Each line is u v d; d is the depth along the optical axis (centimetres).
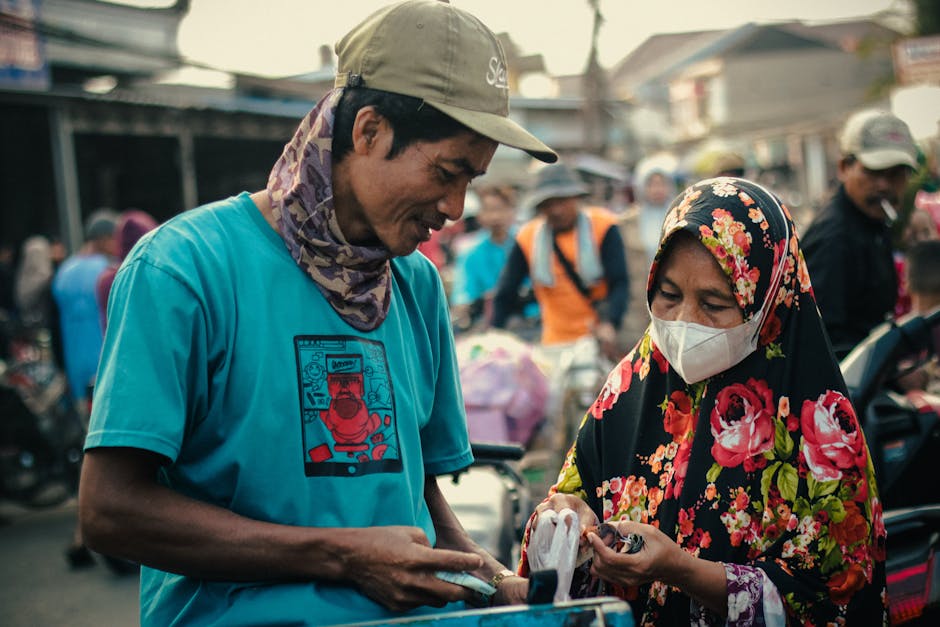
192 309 160
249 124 1313
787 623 191
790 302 206
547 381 468
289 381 165
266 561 159
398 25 163
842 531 196
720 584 187
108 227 715
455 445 203
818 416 200
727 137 3225
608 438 223
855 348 337
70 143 1171
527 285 600
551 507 207
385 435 174
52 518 689
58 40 1147
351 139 166
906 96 936
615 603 147
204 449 166
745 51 3316
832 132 3012
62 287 693
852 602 195
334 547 159
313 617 161
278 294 168
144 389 155
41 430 677
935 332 405
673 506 207
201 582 167
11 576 541
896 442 321
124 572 540
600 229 562
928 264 380
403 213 167
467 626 144
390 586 159
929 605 272
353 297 171
